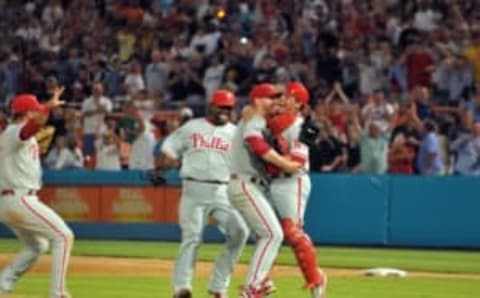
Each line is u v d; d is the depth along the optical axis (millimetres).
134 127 69750
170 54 79562
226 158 36000
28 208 34875
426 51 73000
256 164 32750
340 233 65438
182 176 36188
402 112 66750
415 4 77375
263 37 78312
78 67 81438
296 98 33938
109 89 78938
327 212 65625
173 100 76562
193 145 36125
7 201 34969
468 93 71062
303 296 38906
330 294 40062
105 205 70000
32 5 90375
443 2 76750
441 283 45031
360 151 66125
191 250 36062
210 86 75875
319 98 71562
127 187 69375
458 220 63719
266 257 32406
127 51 83438
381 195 64875
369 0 79125
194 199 36000
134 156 69438
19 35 88312
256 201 32594
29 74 83125
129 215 69438
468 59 71875
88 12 87688
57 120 71938
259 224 32531
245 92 74375
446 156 67125
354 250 62812
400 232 64500
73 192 70688
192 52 79688
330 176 65438
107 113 72000
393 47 75875
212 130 36094
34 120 34594
